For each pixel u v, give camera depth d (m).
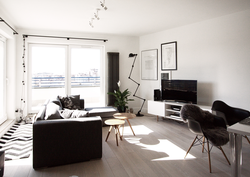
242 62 3.50
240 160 1.73
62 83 5.23
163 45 4.97
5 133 3.58
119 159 2.47
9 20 3.95
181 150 2.77
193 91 4.02
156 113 4.59
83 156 2.38
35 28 4.67
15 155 2.59
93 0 2.97
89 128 2.40
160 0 2.99
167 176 2.05
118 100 5.10
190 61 4.38
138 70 5.75
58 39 5.00
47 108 2.68
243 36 3.47
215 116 2.63
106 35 5.40
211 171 2.15
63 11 3.47
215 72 3.91
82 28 4.70
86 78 5.42
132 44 5.67
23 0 2.97
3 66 4.16
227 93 3.73
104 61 5.50
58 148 2.27
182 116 2.62
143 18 3.90
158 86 5.21
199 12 3.55
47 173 2.11
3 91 4.16
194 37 4.28
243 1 3.04
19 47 4.68
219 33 3.82
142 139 3.26
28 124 4.27
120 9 3.38
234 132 1.64
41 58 5.04
